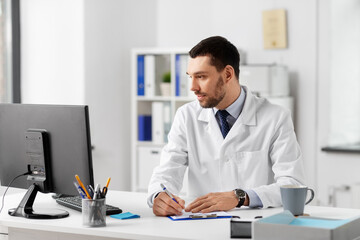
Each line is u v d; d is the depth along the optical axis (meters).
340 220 1.73
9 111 2.21
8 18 4.37
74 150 2.03
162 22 4.93
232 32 4.68
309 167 4.43
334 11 4.46
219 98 2.22
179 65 4.55
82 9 4.39
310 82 4.41
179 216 1.99
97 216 1.87
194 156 2.42
